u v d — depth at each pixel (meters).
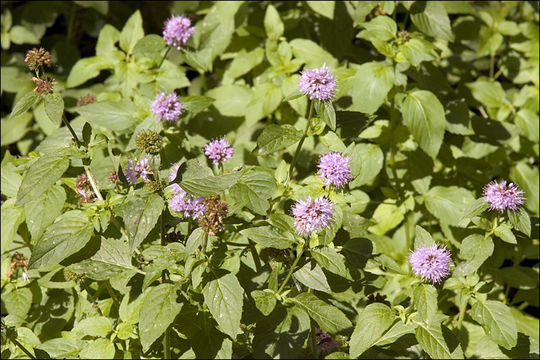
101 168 1.14
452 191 1.25
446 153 1.30
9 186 1.16
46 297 1.17
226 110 1.33
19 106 1.04
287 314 1.06
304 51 1.30
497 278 1.26
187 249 1.04
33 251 1.04
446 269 1.04
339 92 1.23
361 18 1.27
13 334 1.09
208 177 1.03
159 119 1.13
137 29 1.30
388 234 1.29
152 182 1.03
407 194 1.26
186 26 1.22
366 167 1.22
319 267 1.06
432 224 1.29
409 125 1.21
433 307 1.04
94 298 1.14
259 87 1.28
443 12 1.27
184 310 1.08
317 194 1.06
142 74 1.26
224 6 1.32
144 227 1.02
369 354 1.11
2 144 1.40
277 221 1.05
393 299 1.19
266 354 1.06
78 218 1.06
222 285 1.04
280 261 1.08
